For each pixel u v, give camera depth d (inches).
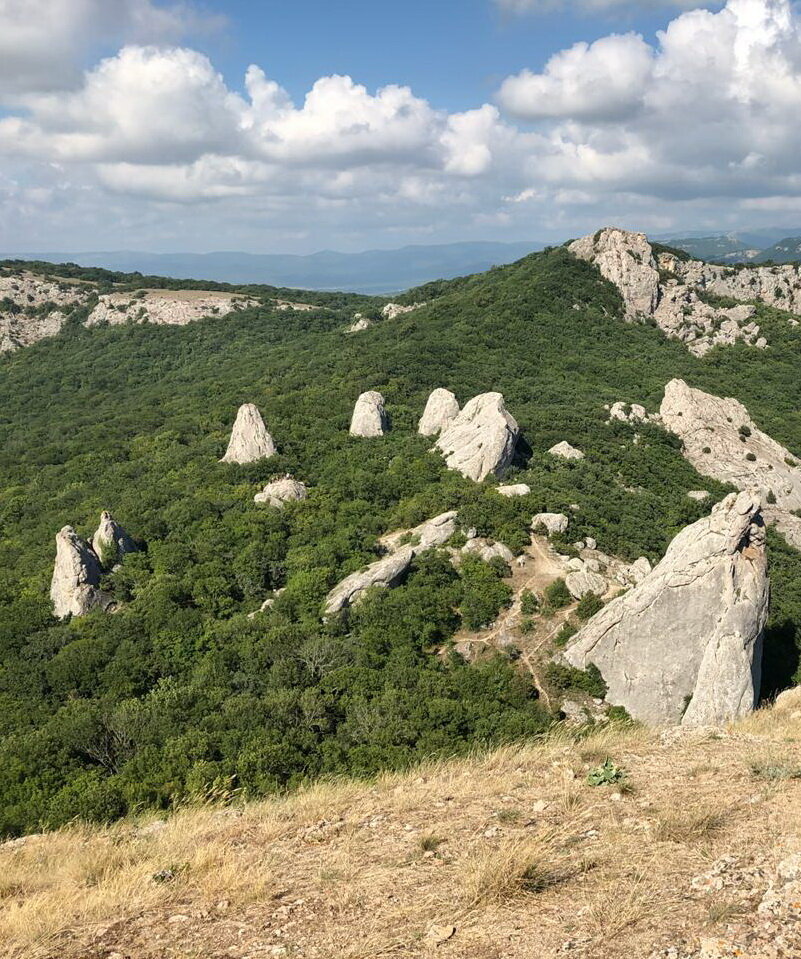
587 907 370.0
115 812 953.5
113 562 2217.0
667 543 2283.5
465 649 1710.1
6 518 2992.1
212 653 1702.8
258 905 439.8
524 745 748.0
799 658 1649.9
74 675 1624.0
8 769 1142.3
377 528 2343.8
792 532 2871.6
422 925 381.4
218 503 2583.7
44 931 441.4
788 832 418.9
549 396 3873.0
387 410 3540.8
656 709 1434.5
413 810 573.9
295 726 1289.4
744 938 319.6
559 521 2177.7
